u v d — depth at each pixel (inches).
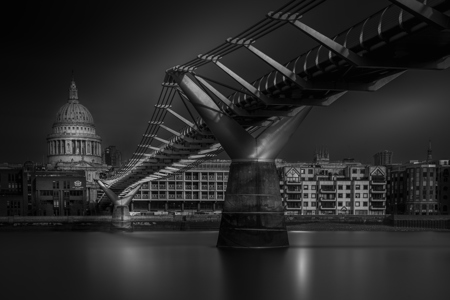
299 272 1911.9
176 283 1734.7
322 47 1435.8
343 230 5536.4
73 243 3799.2
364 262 2433.6
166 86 2251.5
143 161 3631.9
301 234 4864.7
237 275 1822.1
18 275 2043.6
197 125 2445.9
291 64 1611.7
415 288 1704.0
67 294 1605.6
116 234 4933.6
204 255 2431.1
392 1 1011.3
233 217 2110.0
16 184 7647.6
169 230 5797.2
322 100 1827.0
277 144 2107.5
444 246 3553.2
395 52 1275.8
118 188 5890.8
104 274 2017.7
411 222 5792.3
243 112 2041.1
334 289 1646.2
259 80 1879.9
